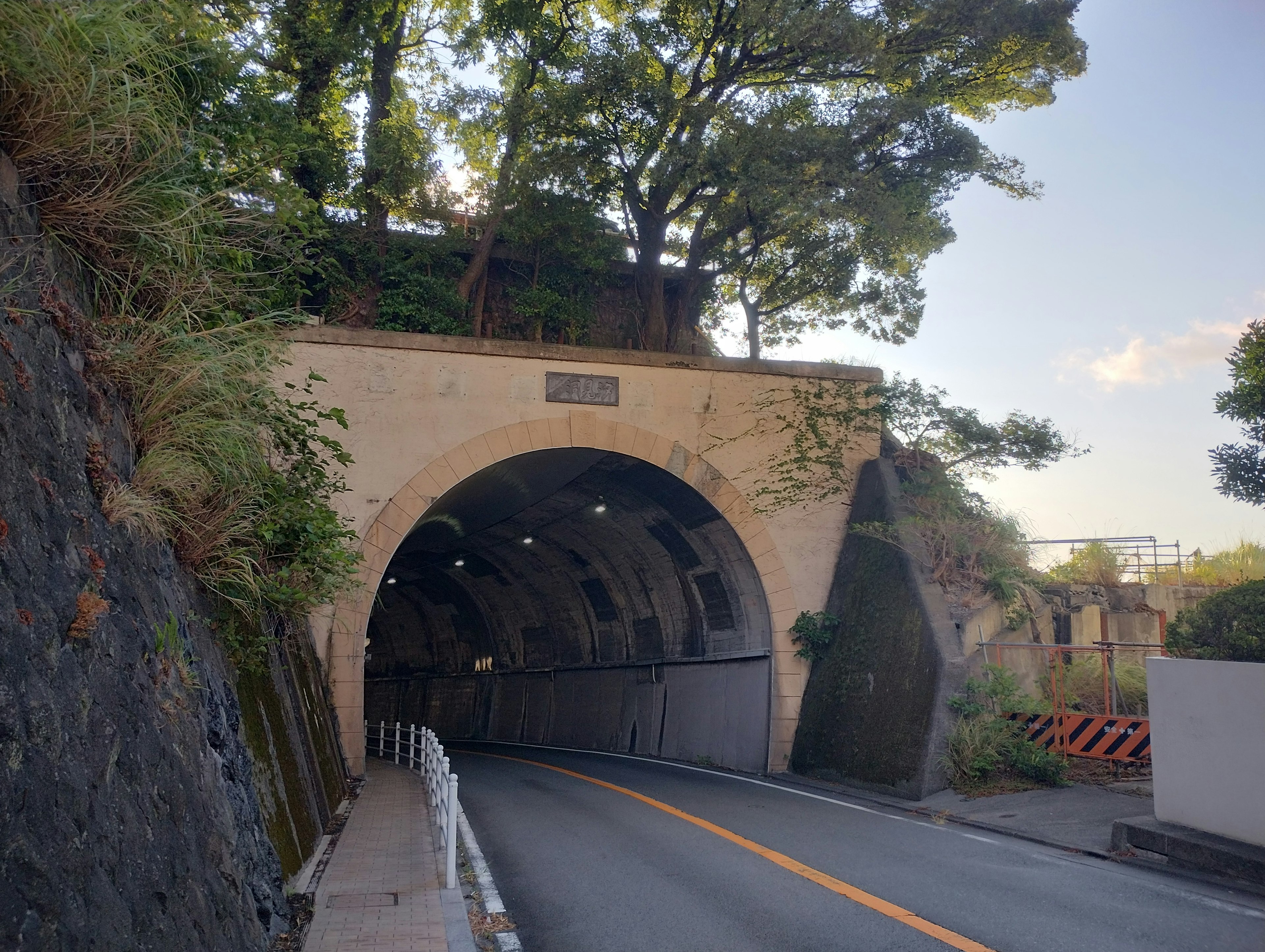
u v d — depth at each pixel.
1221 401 9.15
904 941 6.52
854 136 21.20
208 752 5.50
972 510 18.70
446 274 25.70
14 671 3.46
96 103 4.91
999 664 15.31
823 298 26.86
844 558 20.02
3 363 4.10
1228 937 6.48
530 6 22.86
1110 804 11.64
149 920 3.92
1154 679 9.76
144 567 5.41
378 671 48.44
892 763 15.24
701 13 22.16
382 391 18.17
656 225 25.17
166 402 6.01
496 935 6.85
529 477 21.70
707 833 11.26
